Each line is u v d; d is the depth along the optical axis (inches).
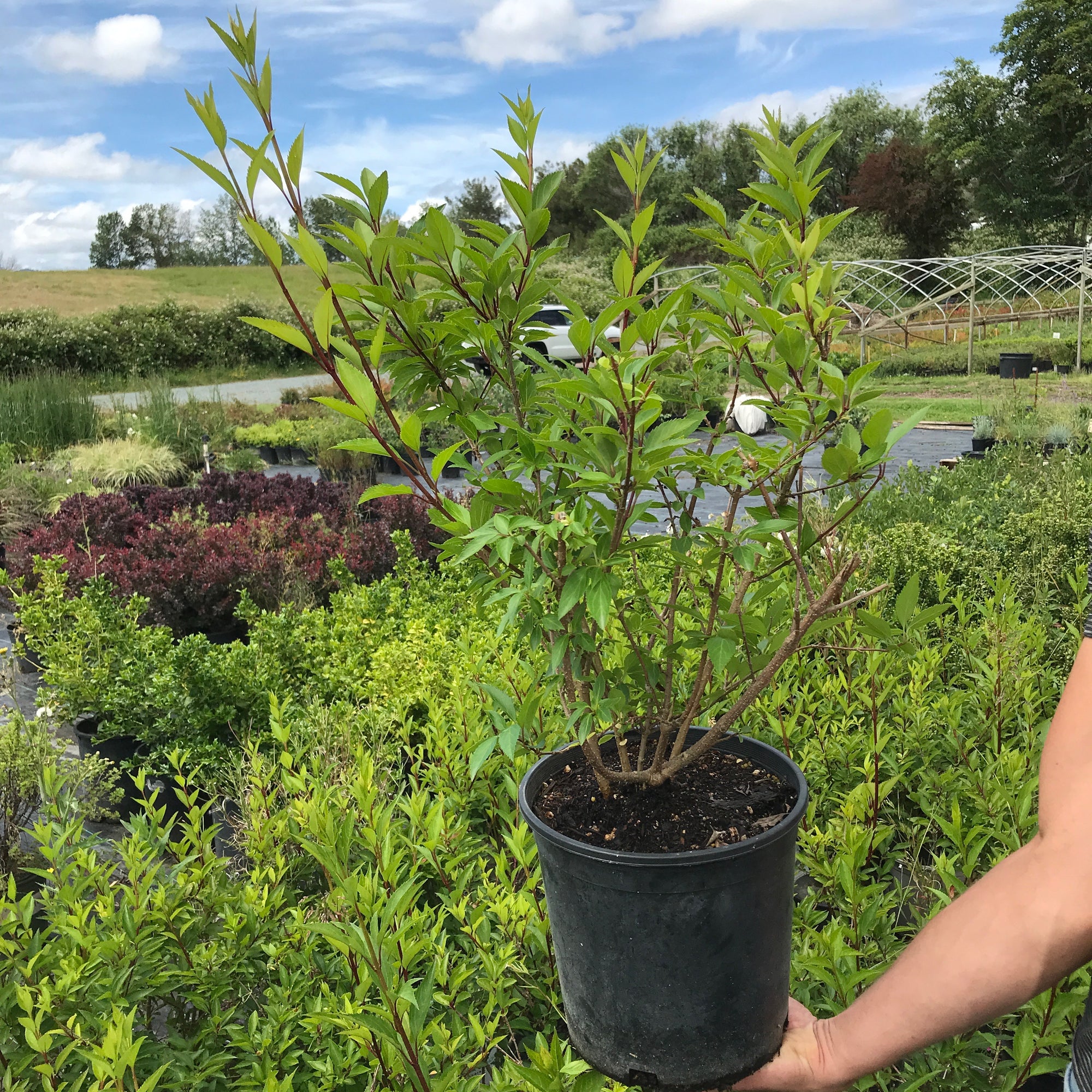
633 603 58.8
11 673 169.9
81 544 263.4
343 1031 60.9
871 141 1882.4
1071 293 1010.7
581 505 45.5
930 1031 33.1
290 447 544.7
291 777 87.7
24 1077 63.4
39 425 498.6
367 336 48.3
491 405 54.6
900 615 48.4
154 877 76.9
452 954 69.9
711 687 90.0
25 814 114.0
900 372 868.0
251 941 73.7
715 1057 44.3
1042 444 289.3
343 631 155.7
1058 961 29.6
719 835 47.4
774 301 47.1
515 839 75.9
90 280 1589.6
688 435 41.3
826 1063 39.5
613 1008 45.3
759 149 47.4
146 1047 64.4
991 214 1627.7
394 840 80.3
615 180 1980.8
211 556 220.4
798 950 69.6
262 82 36.8
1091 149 1486.2
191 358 1161.4
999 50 1540.4
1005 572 156.6
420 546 239.0
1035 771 88.1
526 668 102.1
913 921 82.2
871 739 90.4
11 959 64.9
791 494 47.9
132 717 136.4
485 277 45.9
